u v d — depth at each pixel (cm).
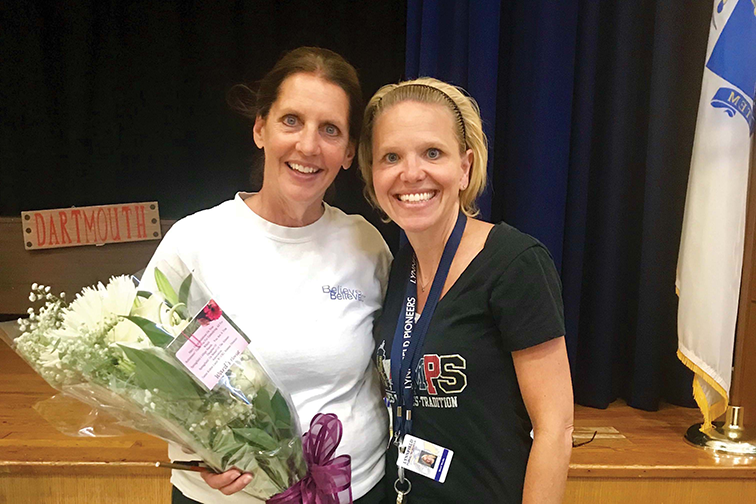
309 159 106
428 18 205
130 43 273
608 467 163
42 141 281
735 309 177
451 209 112
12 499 162
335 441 100
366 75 267
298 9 266
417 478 108
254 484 97
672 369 220
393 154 108
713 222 176
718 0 177
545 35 203
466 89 209
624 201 217
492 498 102
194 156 281
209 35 270
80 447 168
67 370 81
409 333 112
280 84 108
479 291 103
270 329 104
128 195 284
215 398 87
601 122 220
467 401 104
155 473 160
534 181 208
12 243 268
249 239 109
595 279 220
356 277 117
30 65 275
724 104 174
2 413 192
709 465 163
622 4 209
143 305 89
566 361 103
